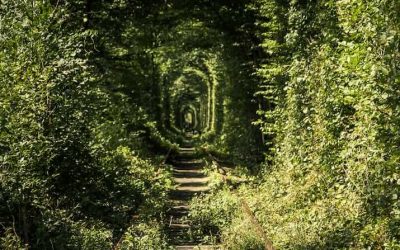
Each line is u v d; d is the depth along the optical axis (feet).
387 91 23.70
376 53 25.30
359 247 25.75
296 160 44.14
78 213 35.47
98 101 47.80
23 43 36.94
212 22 91.20
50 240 28.27
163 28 99.76
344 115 35.42
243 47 90.02
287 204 39.42
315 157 39.73
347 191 30.81
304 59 47.24
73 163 37.65
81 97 38.47
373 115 25.12
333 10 41.50
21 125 33.30
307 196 38.24
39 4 39.04
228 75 101.24
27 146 32.17
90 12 71.67
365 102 25.67
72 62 36.96
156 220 41.39
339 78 34.35
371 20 25.82
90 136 42.91
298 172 43.57
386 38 23.82
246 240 32.45
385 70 23.38
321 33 44.98
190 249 36.52
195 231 41.37
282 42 59.31
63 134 36.50
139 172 60.59
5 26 37.29
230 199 48.24
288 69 54.70
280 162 53.67
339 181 34.42
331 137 35.60
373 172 27.04
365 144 28.09
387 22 24.68
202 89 247.91
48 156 34.22
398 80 22.77
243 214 40.75
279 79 58.90
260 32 79.05
